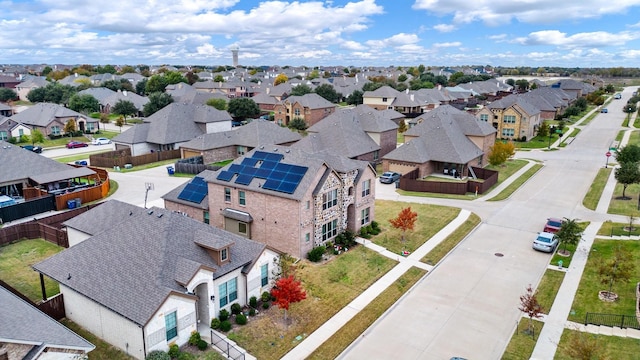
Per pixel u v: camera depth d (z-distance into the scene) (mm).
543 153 80500
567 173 65500
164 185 58094
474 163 66438
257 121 78062
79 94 123562
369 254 37094
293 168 37156
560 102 123188
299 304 29406
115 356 23391
